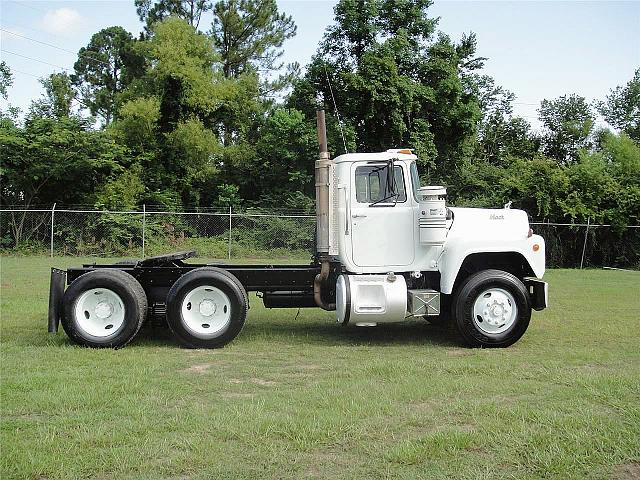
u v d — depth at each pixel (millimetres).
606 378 6176
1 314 10234
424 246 8195
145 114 31125
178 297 7805
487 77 40969
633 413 5059
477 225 8281
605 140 34000
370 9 28906
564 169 28453
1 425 4773
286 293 8625
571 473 3982
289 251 24719
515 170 29000
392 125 28000
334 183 8305
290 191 30406
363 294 7883
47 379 6066
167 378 6258
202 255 24078
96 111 41531
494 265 8680
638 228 27141
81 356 7195
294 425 4742
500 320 7992
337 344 8234
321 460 4180
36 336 8445
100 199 28312
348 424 4805
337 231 8234
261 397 5586
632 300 13484
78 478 3904
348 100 27938
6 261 21656
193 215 25844
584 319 10547
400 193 8258
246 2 37844
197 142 31500
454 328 8383
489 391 5809
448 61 30391
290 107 31766
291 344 8203
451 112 29922
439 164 30812
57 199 28953
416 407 5316
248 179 32062
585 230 26797
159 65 32344
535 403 5426
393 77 27938
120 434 4562
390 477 3922
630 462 4172
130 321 7746
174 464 4082
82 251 24672
